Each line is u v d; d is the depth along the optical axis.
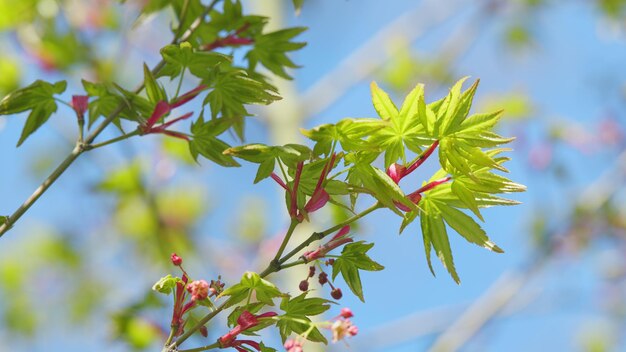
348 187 1.45
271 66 2.15
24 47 4.09
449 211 1.51
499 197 1.51
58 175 1.62
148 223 4.83
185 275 1.46
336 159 1.43
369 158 1.44
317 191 1.45
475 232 1.49
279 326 1.49
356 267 1.51
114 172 4.60
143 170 4.62
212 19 2.19
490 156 1.49
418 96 1.41
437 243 1.51
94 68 4.33
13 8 3.93
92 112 1.80
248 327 1.43
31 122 1.78
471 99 1.42
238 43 2.11
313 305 1.48
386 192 1.43
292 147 1.42
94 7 4.41
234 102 1.73
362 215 1.48
